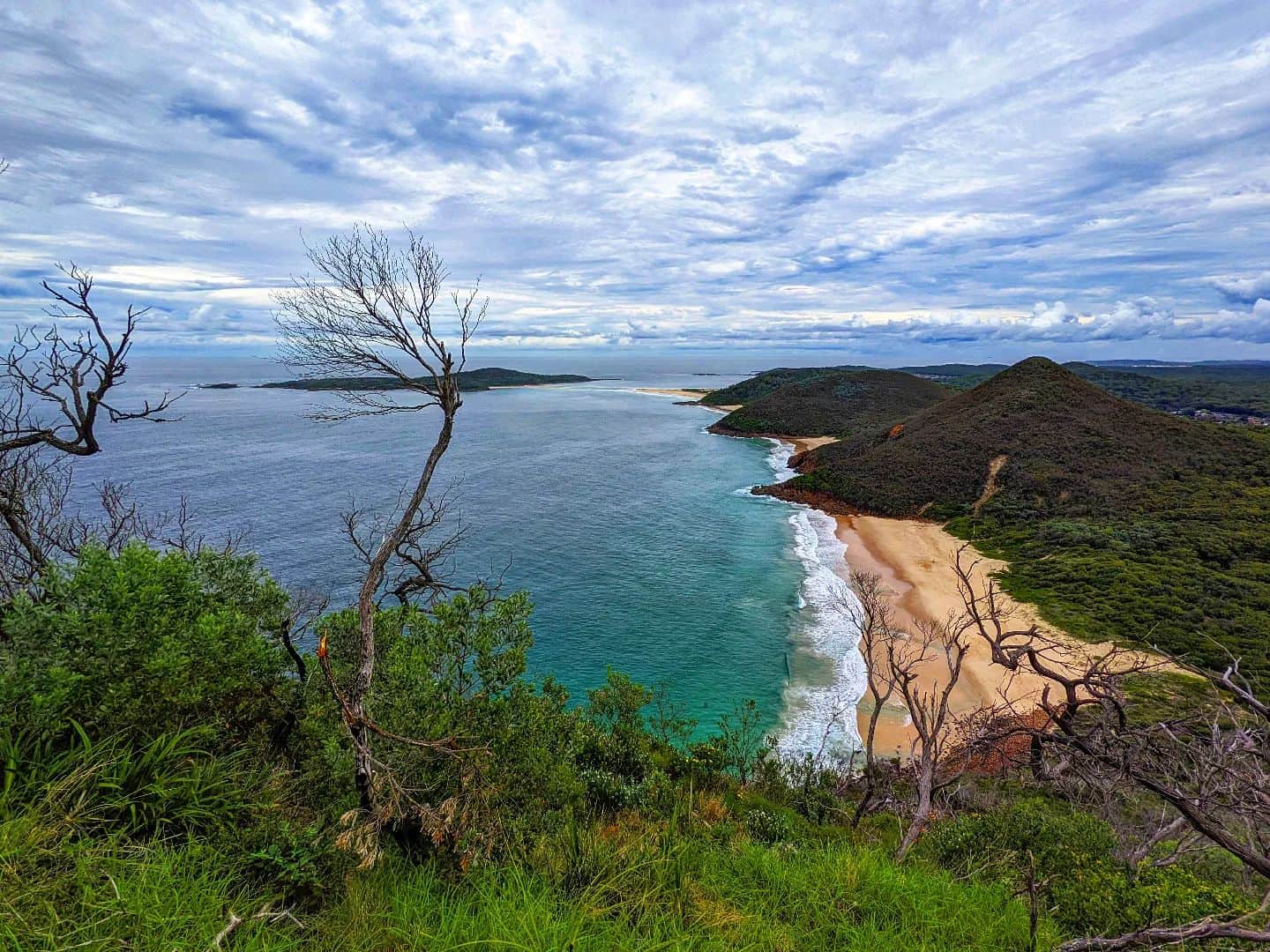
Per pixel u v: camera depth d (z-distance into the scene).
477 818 4.91
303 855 3.97
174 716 4.37
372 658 4.94
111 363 5.88
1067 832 8.41
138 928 3.03
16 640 4.04
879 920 4.99
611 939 3.70
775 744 21.14
